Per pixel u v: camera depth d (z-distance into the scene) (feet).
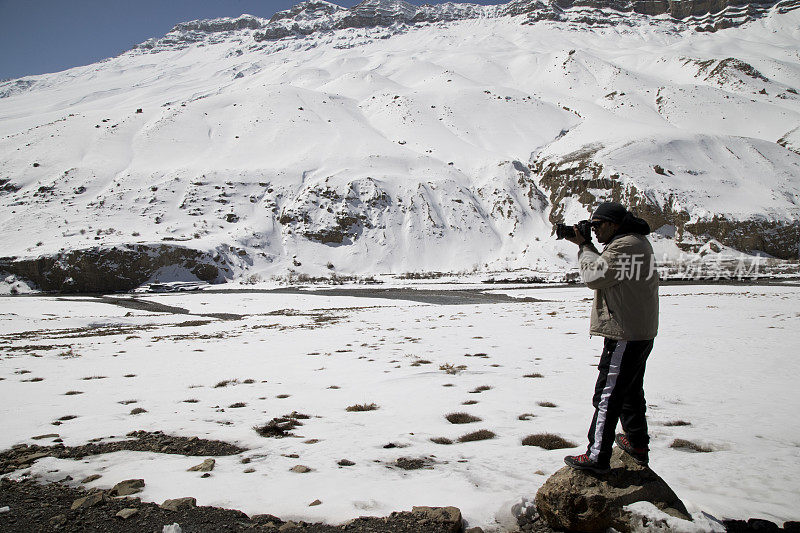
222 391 36.94
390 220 357.20
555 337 63.87
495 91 569.64
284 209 363.15
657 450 20.42
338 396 33.71
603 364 14.14
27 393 37.81
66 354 62.49
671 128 442.50
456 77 648.38
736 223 297.33
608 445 13.67
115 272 277.23
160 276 284.41
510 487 16.25
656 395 31.22
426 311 123.34
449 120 513.86
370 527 13.33
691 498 14.96
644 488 13.28
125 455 21.49
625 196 330.54
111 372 47.70
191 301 191.52
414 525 13.26
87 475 18.92
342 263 331.16
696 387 33.37
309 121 481.05
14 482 18.28
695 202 315.17
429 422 26.18
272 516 14.30
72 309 165.58
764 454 19.54
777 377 36.19
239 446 22.67
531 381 36.70
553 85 641.40
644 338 13.51
